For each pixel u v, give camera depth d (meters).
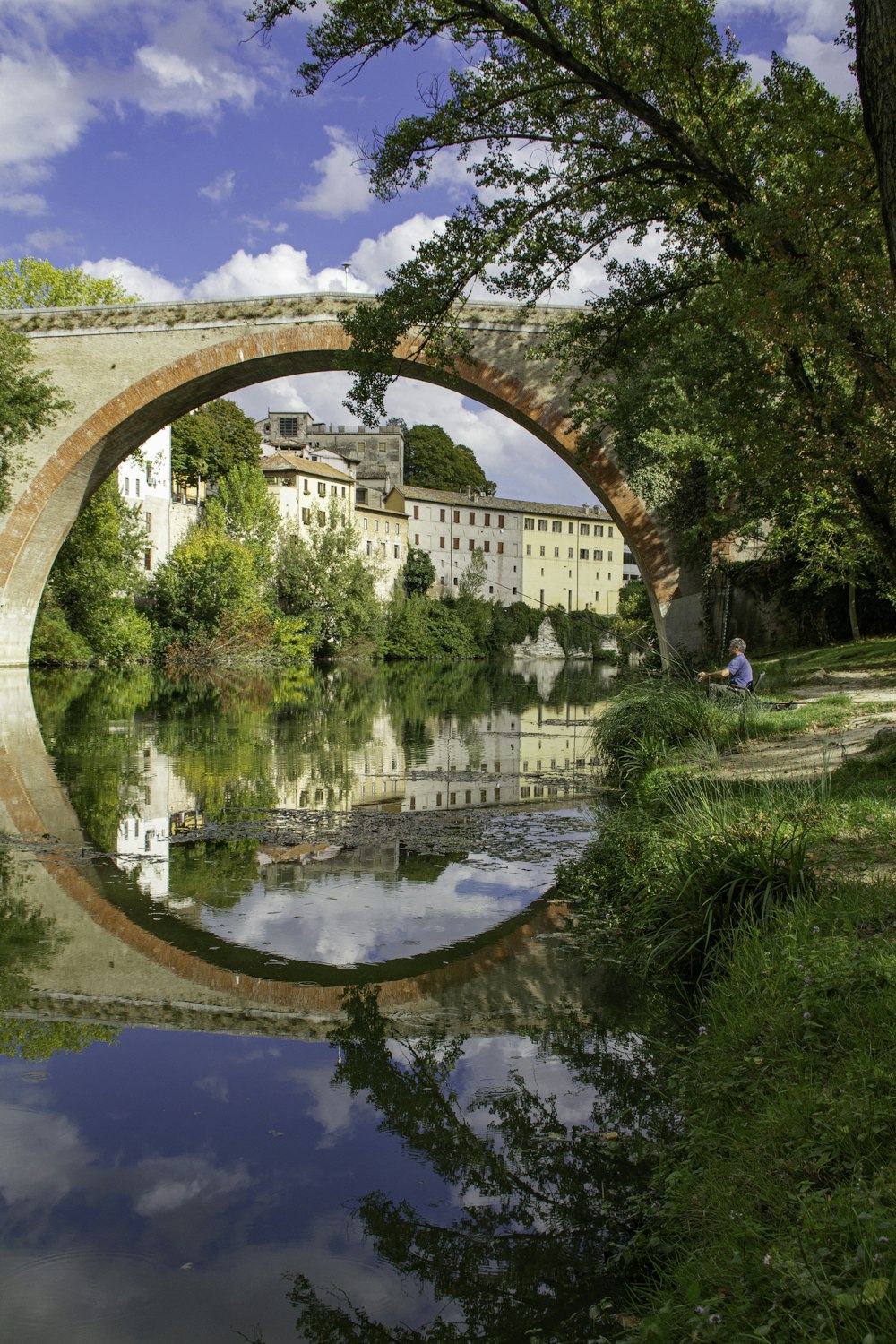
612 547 115.00
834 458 11.75
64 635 42.56
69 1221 3.81
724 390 13.11
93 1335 3.18
